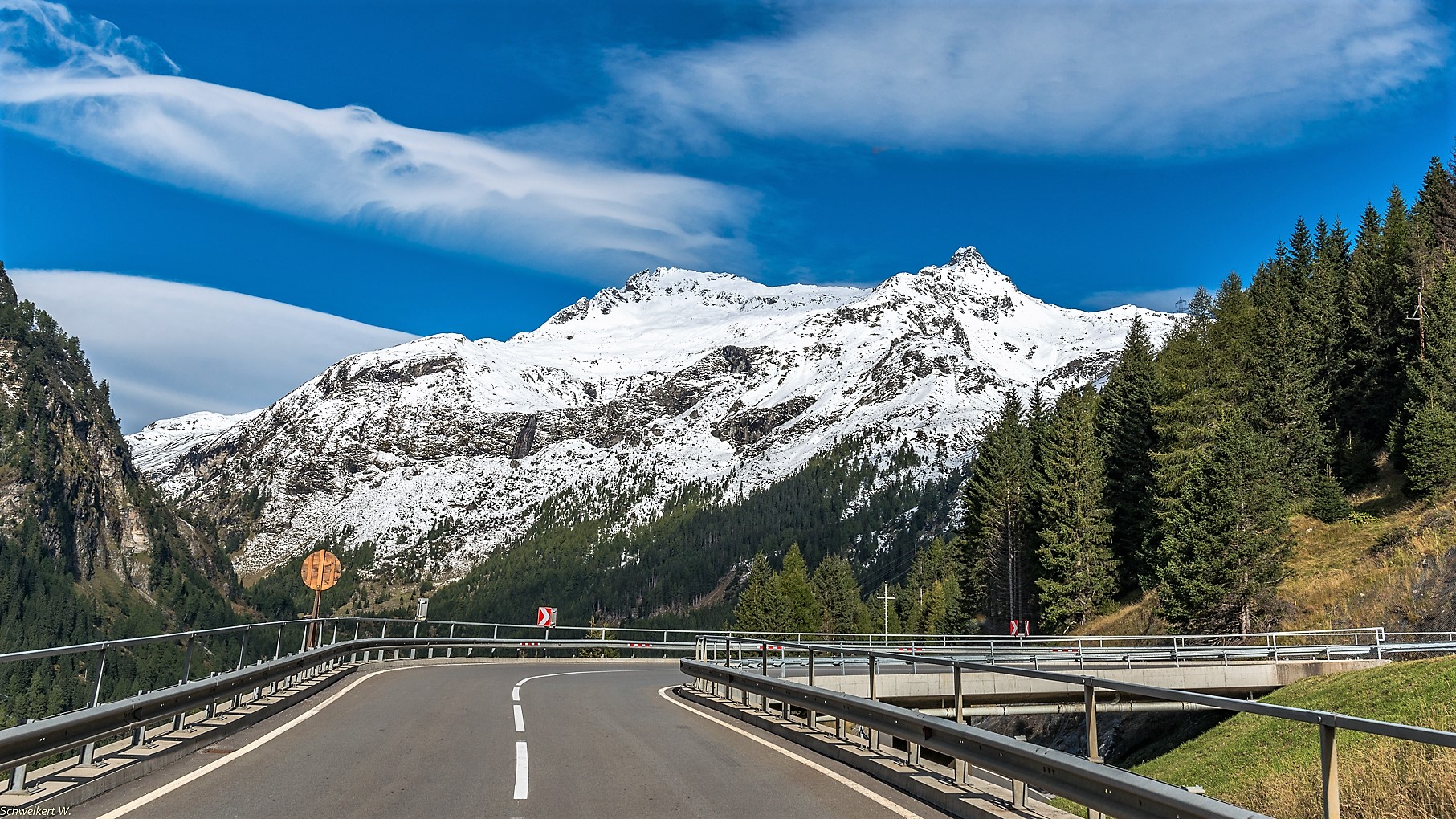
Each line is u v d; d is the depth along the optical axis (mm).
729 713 17750
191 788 9117
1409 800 9547
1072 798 7449
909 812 8852
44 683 58094
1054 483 68062
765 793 9633
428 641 33938
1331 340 71562
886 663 36750
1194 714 37094
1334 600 49906
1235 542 49625
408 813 8359
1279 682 37469
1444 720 18078
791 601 112500
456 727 14344
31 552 185625
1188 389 66438
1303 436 64188
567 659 42094
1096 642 55406
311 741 12375
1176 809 6254
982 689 35156
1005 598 78500
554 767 10945
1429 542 48562
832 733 13555
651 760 11609
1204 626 51750
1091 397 89062
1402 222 78062
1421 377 60688
